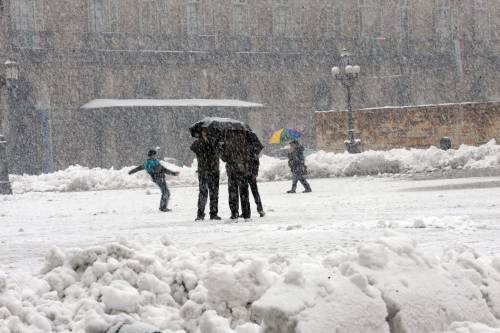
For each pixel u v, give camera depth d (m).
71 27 114.75
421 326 8.40
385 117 100.38
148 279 12.57
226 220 33.28
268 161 82.31
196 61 124.62
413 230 25.08
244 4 129.25
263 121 129.75
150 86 121.50
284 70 132.00
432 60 143.75
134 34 119.81
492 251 18.98
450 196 41.50
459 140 96.81
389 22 140.62
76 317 11.78
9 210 48.97
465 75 146.88
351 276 8.21
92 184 75.31
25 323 11.75
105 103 114.56
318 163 79.50
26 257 22.83
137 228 31.91
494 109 95.06
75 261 13.77
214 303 10.77
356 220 30.33
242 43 128.38
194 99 123.62
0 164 67.69
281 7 132.25
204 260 14.48
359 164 78.31
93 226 34.16
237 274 10.85
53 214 43.69
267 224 30.28
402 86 141.50
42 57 112.25
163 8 122.38
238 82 128.38
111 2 118.06
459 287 9.16
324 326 7.59
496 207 33.31
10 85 71.00
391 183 60.12
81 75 115.44
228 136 33.31
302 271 8.32
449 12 146.00
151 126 117.50
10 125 107.75
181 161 119.88
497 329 8.36
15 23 111.06
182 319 11.04
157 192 64.94
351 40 137.12
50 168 111.38
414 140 99.06
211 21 126.06
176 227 31.41
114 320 10.69
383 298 8.30
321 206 39.69
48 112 112.12
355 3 137.50
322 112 103.25
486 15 150.25
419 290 8.64
